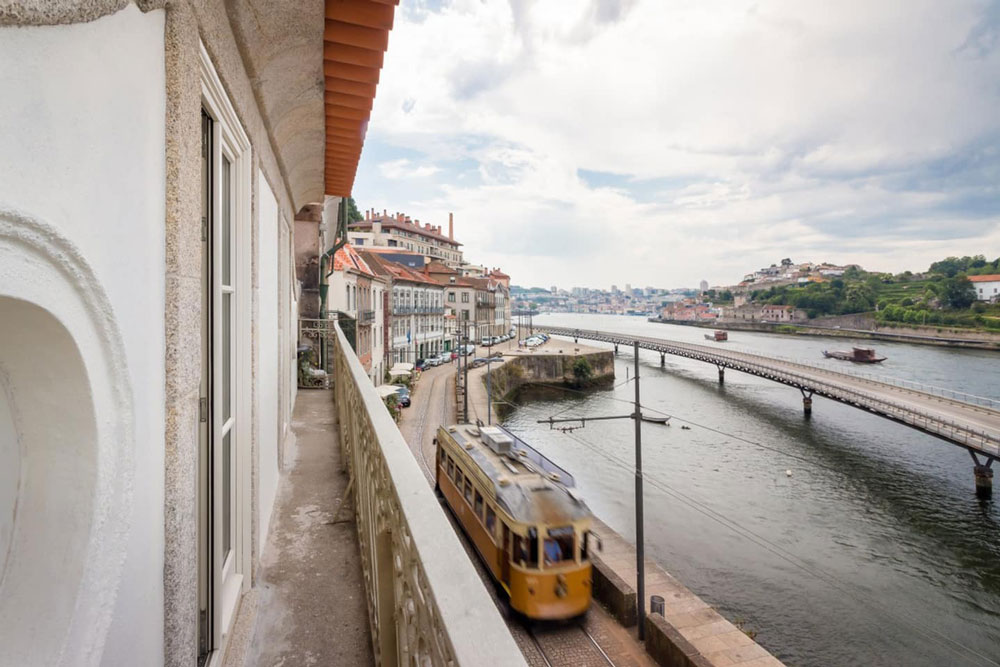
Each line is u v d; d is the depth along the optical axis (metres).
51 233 0.82
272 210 4.46
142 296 1.31
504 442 15.46
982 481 27.77
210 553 2.33
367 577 2.96
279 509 4.49
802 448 35.78
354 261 36.53
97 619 1.03
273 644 2.73
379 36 3.16
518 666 0.86
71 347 0.92
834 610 17.25
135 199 1.27
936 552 21.45
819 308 155.75
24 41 0.80
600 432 40.12
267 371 4.11
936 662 14.95
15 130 0.77
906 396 40.97
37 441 0.99
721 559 20.45
